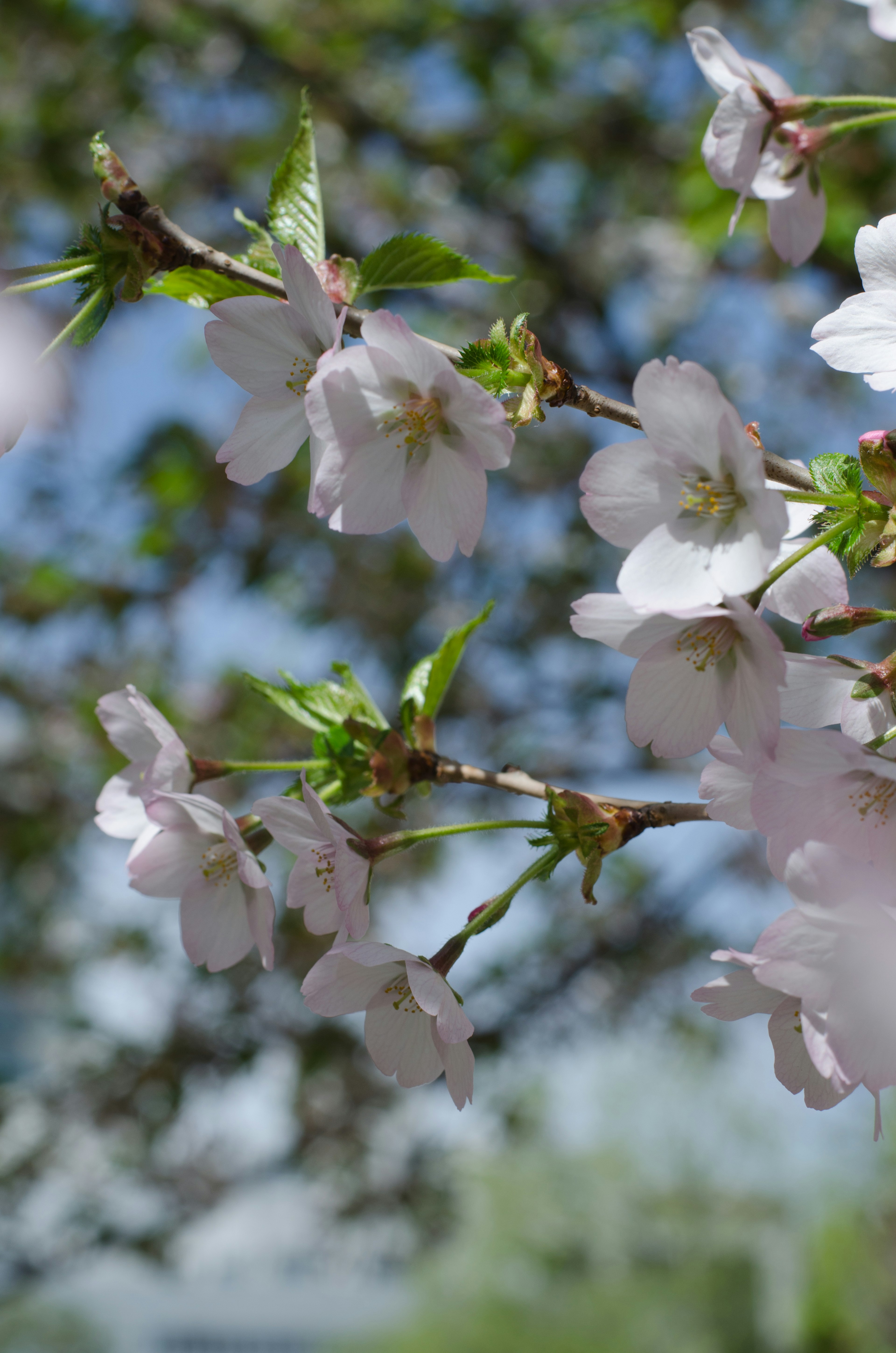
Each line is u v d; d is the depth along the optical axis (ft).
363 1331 111.86
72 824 22.43
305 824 4.73
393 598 20.83
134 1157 23.62
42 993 25.20
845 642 16.74
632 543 3.64
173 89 21.20
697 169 14.02
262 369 4.53
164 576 20.30
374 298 19.27
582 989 21.93
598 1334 93.15
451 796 19.07
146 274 4.45
